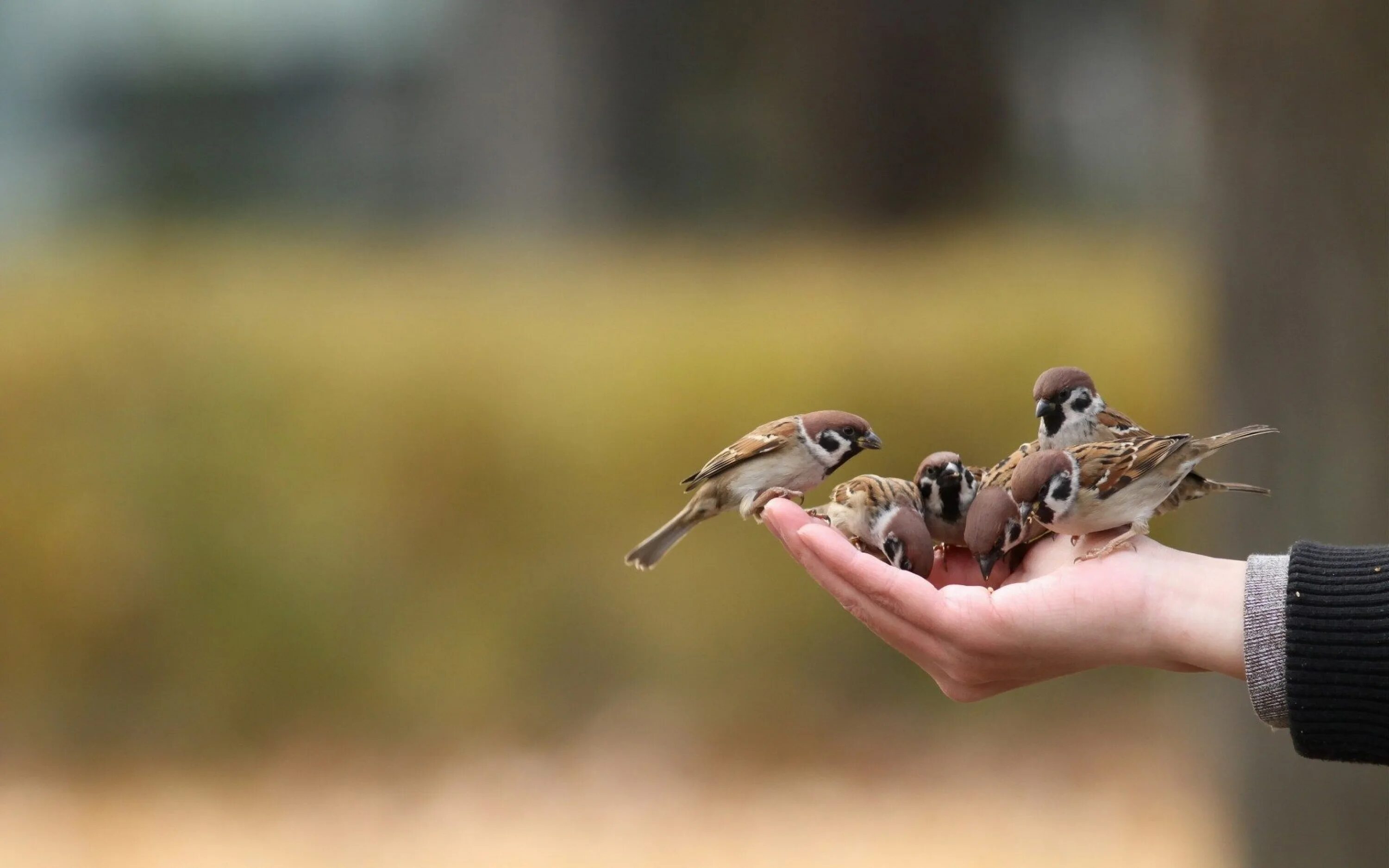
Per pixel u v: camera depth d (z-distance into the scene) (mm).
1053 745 12297
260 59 26703
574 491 12609
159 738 12445
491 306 13570
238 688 12453
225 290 13070
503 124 27016
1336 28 6660
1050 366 12555
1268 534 6953
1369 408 6695
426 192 27078
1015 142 26062
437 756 12336
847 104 26062
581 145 26688
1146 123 25234
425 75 27109
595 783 11766
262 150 26891
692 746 12273
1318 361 6809
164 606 12453
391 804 11469
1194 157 7434
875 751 12203
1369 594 3680
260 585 12445
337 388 12516
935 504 5336
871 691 12555
